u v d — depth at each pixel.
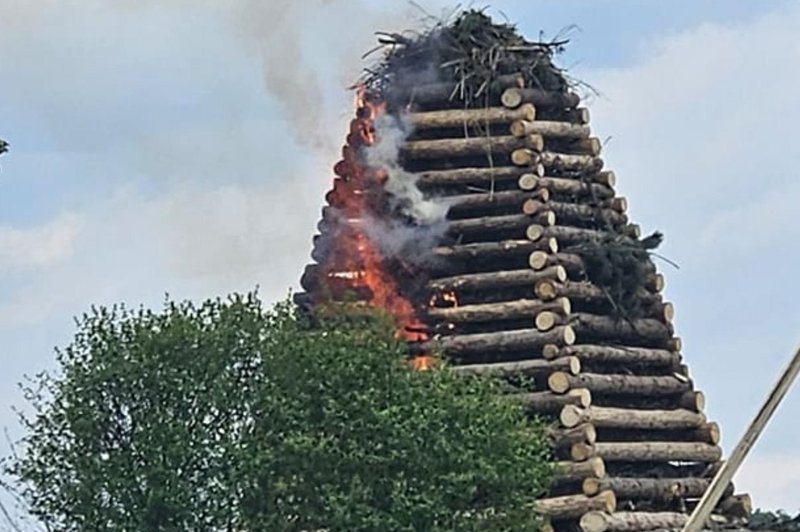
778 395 33.16
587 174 61.22
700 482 58.16
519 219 59.56
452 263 59.62
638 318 59.97
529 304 58.25
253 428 49.78
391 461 47.78
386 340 50.34
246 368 50.75
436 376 50.22
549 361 57.25
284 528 48.16
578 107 62.06
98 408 50.31
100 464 49.88
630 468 57.59
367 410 48.22
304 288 61.00
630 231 61.09
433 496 47.47
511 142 60.62
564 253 59.25
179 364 50.38
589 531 54.97
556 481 55.84
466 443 48.47
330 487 47.69
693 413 59.31
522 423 50.81
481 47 61.53
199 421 50.03
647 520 56.16
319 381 48.94
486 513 48.81
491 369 57.06
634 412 57.91
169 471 49.25
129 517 49.44
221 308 51.12
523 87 61.22
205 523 49.00
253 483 48.59
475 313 58.47
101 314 51.31
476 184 60.50
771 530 57.72
